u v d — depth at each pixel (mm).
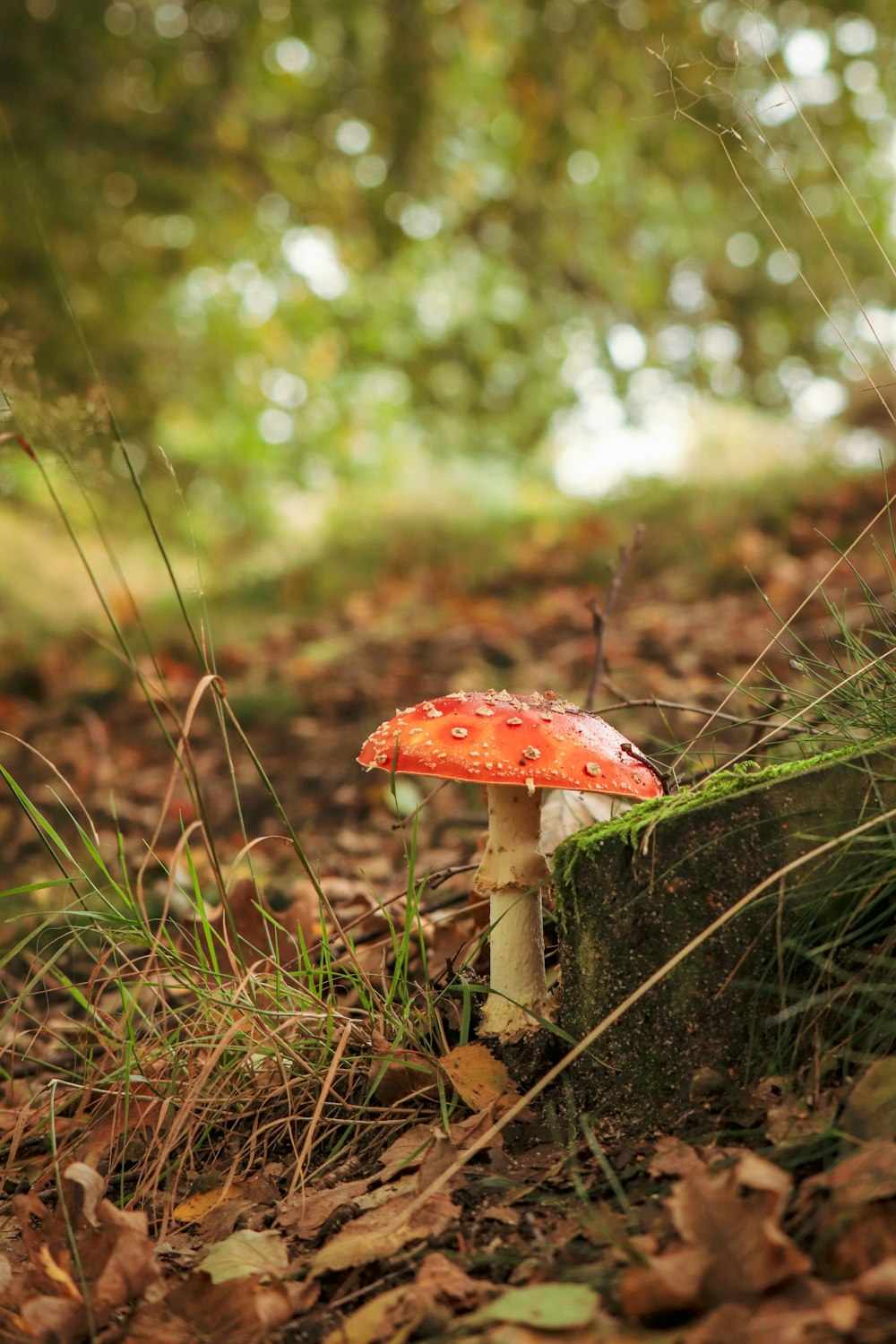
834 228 11117
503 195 11766
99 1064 2576
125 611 10125
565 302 13797
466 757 1952
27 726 7617
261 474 15633
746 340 14203
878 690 2246
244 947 2957
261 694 7320
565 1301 1405
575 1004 2047
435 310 15070
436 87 10516
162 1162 2105
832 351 14023
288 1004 2402
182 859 4570
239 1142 2207
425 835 4445
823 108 9203
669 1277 1356
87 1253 1828
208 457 14820
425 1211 1791
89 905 2879
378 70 10406
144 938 2307
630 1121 1921
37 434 2410
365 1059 2242
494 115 11344
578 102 10078
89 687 8297
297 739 6438
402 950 2268
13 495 10609
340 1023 2312
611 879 1976
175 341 13250
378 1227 1778
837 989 1803
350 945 2338
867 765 1902
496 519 11477
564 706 2127
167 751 6738
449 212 11633
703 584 7633
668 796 2270
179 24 10383
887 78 9195
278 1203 1982
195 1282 1663
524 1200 1791
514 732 1981
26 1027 3158
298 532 14984
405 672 7172
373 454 16203
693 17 8758
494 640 7504
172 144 10680
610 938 1979
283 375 14938
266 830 5023
